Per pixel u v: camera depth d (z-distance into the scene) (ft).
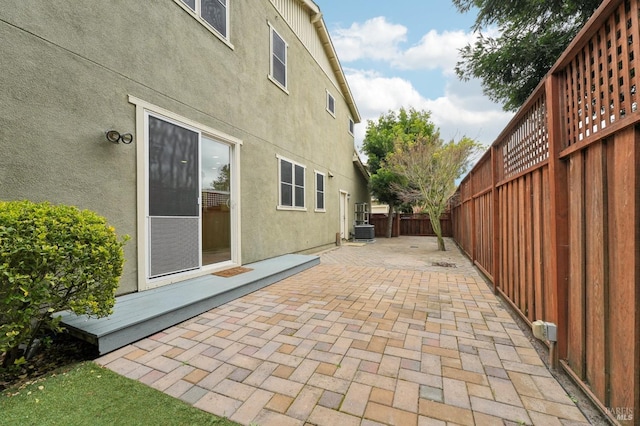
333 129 36.58
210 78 15.08
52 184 8.77
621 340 5.02
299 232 26.16
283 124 23.16
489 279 15.65
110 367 7.08
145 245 11.63
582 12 15.08
